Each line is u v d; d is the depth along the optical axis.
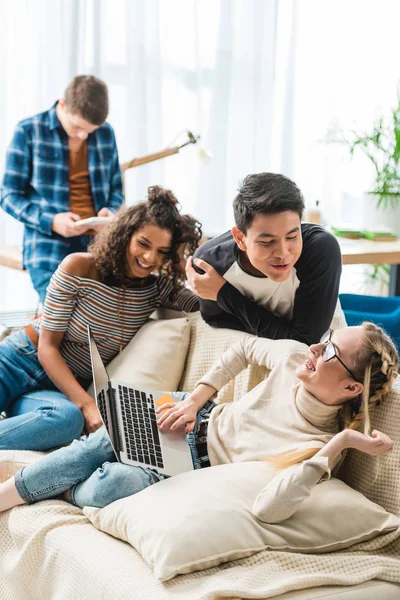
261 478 1.72
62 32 3.87
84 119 3.08
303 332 2.07
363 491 1.80
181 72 4.23
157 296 2.46
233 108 4.39
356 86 4.62
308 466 1.62
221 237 2.24
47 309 2.37
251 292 2.15
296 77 4.52
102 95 3.09
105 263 2.35
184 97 4.26
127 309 2.40
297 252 1.93
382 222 3.87
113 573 1.56
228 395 2.16
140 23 4.05
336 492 1.70
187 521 1.59
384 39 4.61
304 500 1.67
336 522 1.66
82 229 3.06
